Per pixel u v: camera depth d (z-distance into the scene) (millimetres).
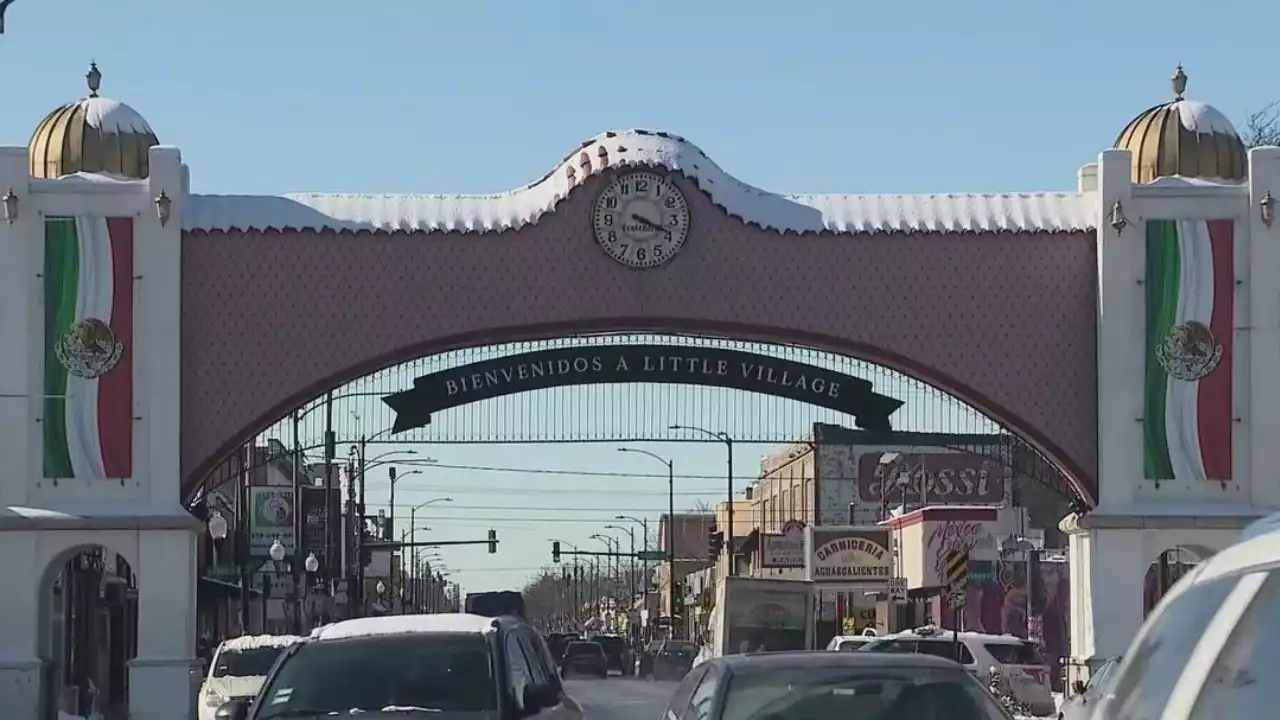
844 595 64438
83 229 33312
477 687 13461
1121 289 34031
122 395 33312
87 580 43406
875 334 34531
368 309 34156
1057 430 34469
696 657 57875
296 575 60062
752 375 34875
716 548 90875
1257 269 33750
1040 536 61844
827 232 34500
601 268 34219
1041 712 34906
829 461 81125
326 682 13547
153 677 32438
